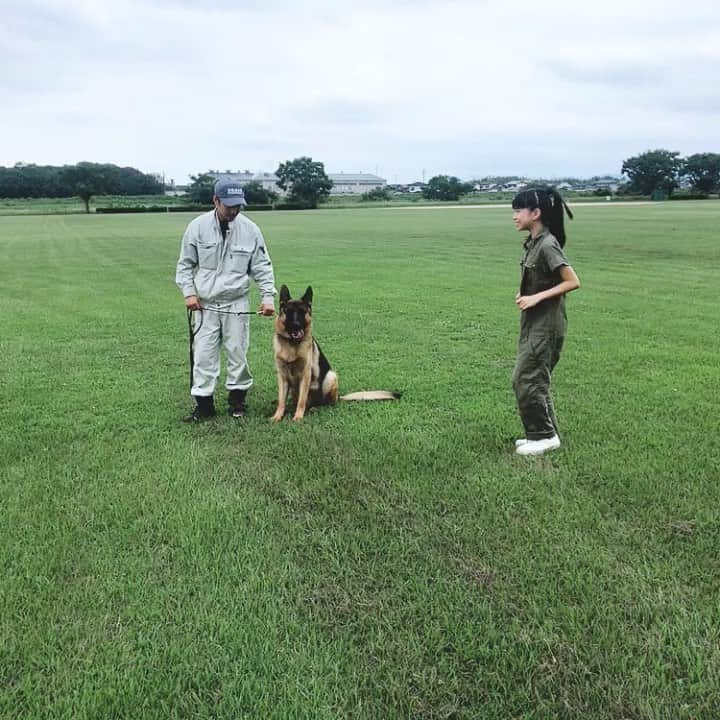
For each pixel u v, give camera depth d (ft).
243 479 14.90
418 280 50.16
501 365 25.84
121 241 96.27
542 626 9.59
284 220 169.99
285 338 18.93
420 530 12.38
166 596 10.34
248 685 8.43
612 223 117.39
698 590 10.43
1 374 24.77
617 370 24.39
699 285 45.55
